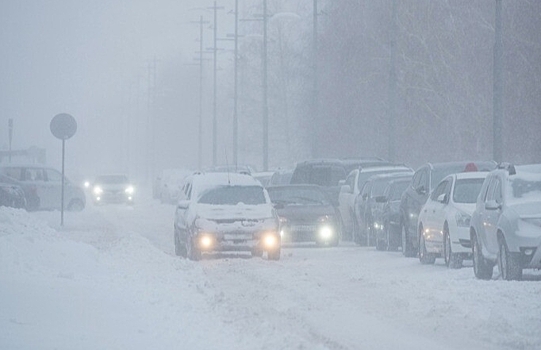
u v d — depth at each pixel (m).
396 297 48.47
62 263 57.50
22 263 54.34
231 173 78.69
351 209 97.19
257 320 41.72
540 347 34.84
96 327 37.53
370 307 46.03
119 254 72.38
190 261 69.12
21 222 69.44
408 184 85.38
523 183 56.41
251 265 68.38
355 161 109.38
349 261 72.88
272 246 73.38
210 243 72.62
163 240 99.19
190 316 42.16
